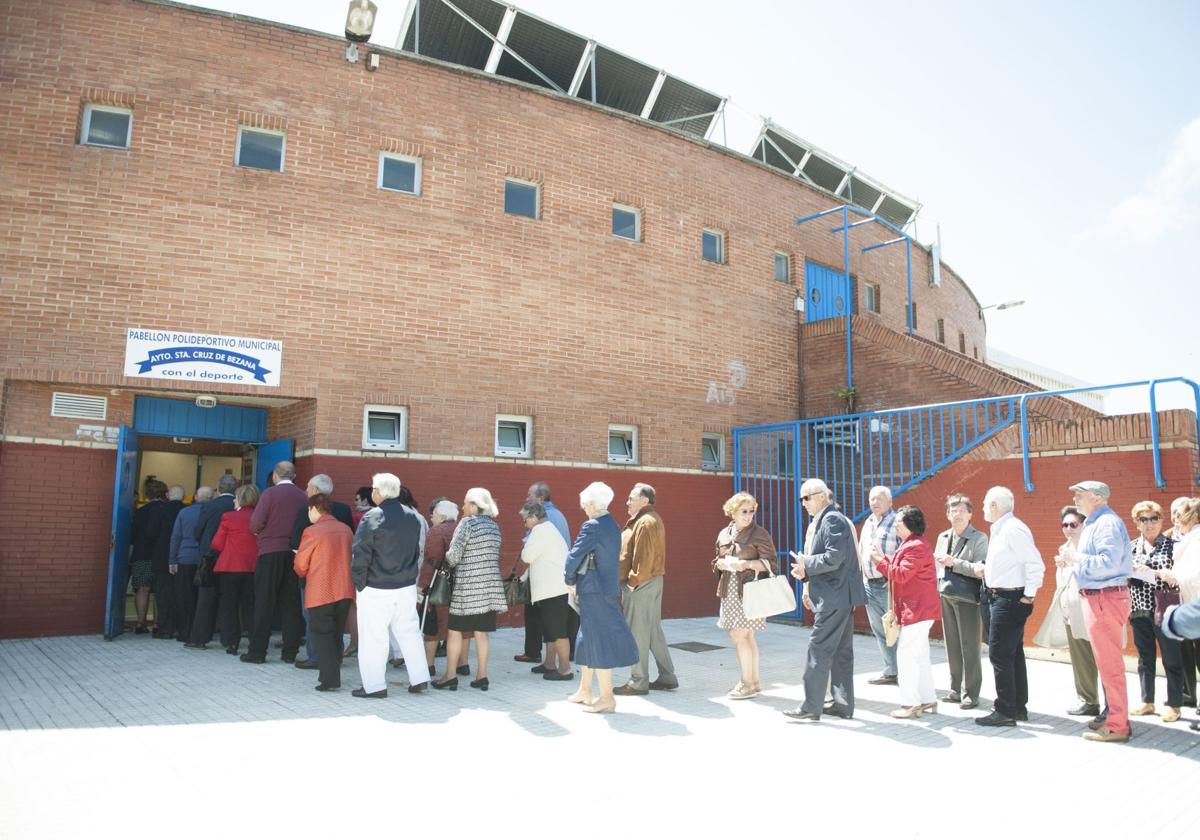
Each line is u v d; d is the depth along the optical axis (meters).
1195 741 5.79
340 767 4.91
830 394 14.18
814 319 15.41
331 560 7.04
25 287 9.09
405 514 7.14
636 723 6.10
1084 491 6.12
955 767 5.11
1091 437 9.05
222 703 6.47
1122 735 5.74
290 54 10.45
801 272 15.17
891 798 4.52
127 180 9.55
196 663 8.08
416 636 7.09
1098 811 4.34
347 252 10.44
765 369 14.16
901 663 6.50
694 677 8.02
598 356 12.18
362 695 6.79
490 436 11.11
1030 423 9.66
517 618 11.34
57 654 8.34
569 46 13.27
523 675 7.98
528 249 11.75
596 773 4.89
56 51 9.50
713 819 4.17
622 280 12.61
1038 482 9.47
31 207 9.21
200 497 9.41
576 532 11.58
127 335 9.34
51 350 9.10
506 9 12.43
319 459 9.95
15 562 9.13
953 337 21.25
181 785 4.54
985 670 8.65
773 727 6.05
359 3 10.43
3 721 5.80
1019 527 6.25
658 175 13.28
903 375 13.13
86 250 9.33
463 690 7.21
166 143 9.75
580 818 4.16
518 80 13.12
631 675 7.18
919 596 6.50
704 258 13.88
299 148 10.35
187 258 9.66
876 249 17.41
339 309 10.30
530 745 5.46
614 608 6.52
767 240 14.67
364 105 10.79
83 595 9.50
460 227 11.23
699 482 12.95
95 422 9.66
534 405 11.51
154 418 10.29
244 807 4.21
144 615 9.81
